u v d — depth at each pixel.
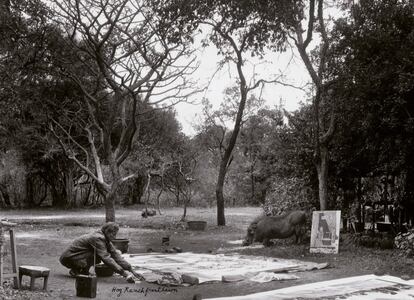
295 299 8.56
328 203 18.38
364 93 14.98
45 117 25.75
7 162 43.59
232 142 27.12
